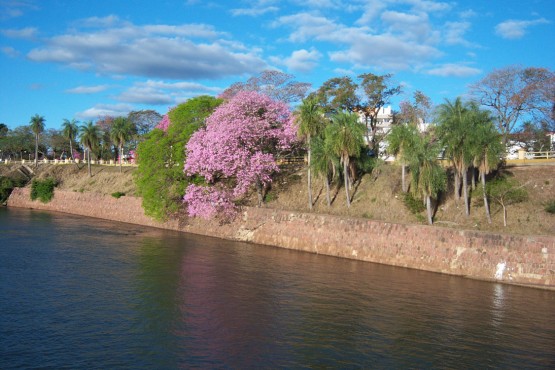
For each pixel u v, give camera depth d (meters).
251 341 18.36
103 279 27.28
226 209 45.38
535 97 48.38
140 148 52.84
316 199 45.38
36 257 33.16
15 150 119.62
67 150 121.94
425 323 21.14
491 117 36.31
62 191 72.69
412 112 53.50
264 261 33.81
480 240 30.11
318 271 30.88
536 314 22.83
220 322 20.41
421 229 32.72
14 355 16.34
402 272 31.20
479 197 36.75
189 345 17.77
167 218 51.59
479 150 34.72
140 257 34.19
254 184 46.84
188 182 48.09
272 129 46.16
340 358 17.06
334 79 58.47
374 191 42.50
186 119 50.53
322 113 43.50
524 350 18.41
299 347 17.94
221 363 16.27
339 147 40.69
